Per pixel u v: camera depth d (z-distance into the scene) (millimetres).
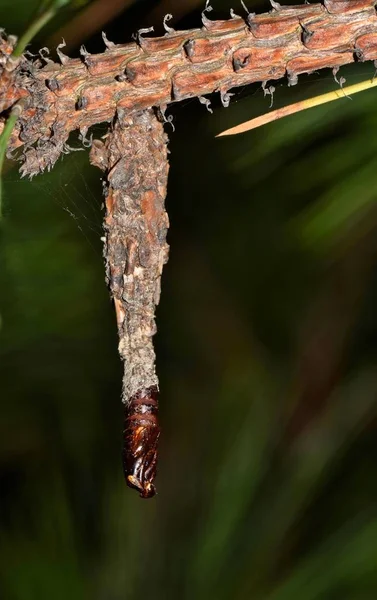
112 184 343
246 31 343
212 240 553
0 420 524
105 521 444
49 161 348
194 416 582
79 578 428
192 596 428
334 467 452
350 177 374
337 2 341
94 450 514
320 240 385
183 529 445
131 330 342
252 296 591
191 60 343
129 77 343
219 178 492
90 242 427
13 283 424
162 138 347
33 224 417
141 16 376
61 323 443
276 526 436
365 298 537
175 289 598
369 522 428
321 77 369
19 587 425
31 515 442
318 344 530
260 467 447
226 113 396
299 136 375
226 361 601
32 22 329
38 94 343
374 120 375
